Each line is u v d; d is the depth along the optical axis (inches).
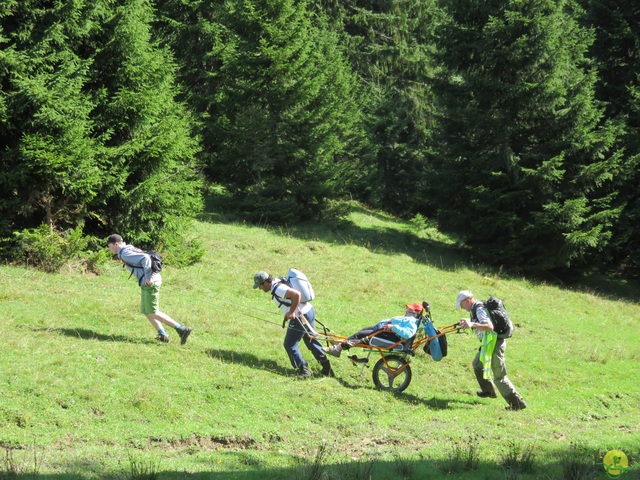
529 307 710.5
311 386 375.9
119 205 605.9
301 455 294.5
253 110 875.4
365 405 366.3
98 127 598.5
